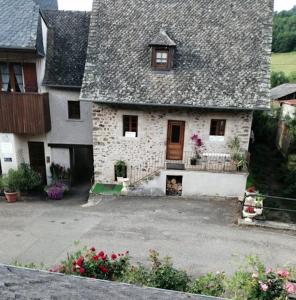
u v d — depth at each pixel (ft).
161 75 44.91
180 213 39.06
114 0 50.24
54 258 28.66
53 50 51.06
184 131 46.21
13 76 48.14
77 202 46.32
